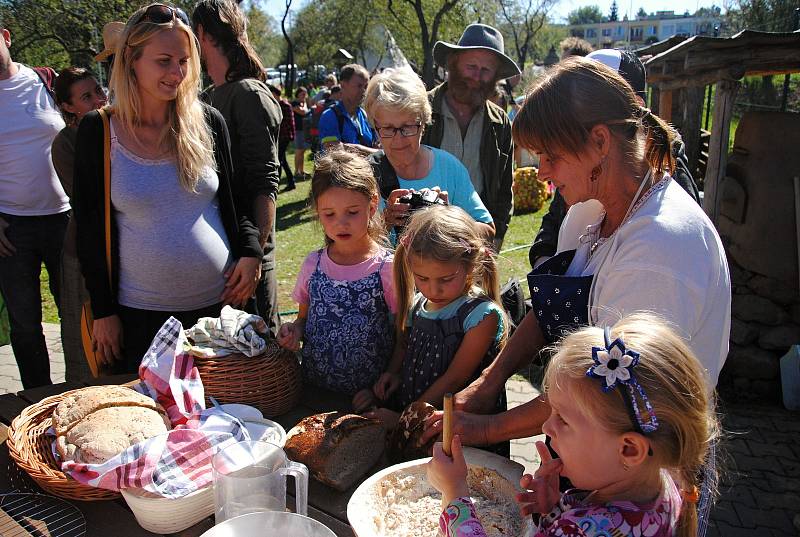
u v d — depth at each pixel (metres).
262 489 1.14
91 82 3.10
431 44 23.69
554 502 1.13
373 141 5.94
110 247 2.10
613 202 1.27
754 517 2.84
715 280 1.19
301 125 11.53
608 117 1.18
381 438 1.54
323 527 1.05
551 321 1.40
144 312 2.16
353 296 1.92
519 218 8.75
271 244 2.87
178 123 2.07
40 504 1.37
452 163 2.58
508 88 7.74
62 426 1.41
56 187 3.25
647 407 0.91
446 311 1.73
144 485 1.24
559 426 1.00
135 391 1.57
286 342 1.94
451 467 1.11
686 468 0.99
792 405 3.79
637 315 1.06
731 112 3.84
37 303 3.28
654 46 6.11
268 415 1.76
